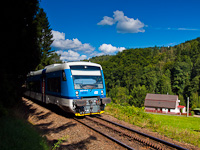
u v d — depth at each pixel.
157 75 96.94
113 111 12.28
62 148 5.94
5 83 5.66
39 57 8.70
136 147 6.18
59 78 10.76
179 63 97.75
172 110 63.56
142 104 68.44
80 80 10.10
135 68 94.31
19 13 6.72
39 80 14.77
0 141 4.46
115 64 109.38
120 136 7.29
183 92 91.25
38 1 7.84
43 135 6.95
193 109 69.50
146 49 138.00
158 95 70.12
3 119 5.88
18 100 8.16
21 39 7.18
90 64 10.83
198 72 95.38
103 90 10.82
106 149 6.01
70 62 10.36
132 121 9.91
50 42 36.34
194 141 6.98
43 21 34.97
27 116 9.61
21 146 4.67
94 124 9.08
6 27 6.41
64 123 9.30
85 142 6.61
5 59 6.81
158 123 9.58
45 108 13.81
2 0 5.96
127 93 81.25
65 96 9.98
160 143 6.52
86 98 10.18
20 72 7.93
